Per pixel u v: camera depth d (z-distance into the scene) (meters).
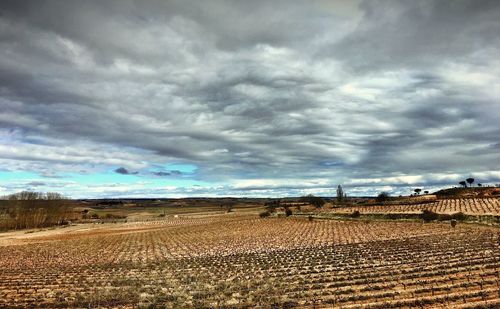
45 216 136.38
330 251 50.19
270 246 61.72
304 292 28.53
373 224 83.62
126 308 27.36
